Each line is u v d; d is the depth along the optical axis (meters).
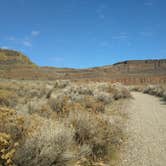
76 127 6.98
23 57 143.25
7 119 5.77
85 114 7.90
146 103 18.08
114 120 8.69
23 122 5.89
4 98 14.05
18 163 4.73
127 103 17.16
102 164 6.13
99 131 7.02
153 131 9.59
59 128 5.76
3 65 121.25
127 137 8.55
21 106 12.27
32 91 20.83
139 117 12.23
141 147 7.63
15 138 5.40
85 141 6.62
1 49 139.00
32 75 102.00
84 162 5.91
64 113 9.57
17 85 27.53
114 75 116.06
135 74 116.75
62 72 129.62
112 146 7.12
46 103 12.31
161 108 15.66
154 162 6.52
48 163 4.88
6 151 4.73
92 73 124.69
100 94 16.42
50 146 5.00
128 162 6.46
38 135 5.27
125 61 160.88
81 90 19.84
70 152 5.41
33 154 4.82
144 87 35.62
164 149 7.52
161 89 25.38
